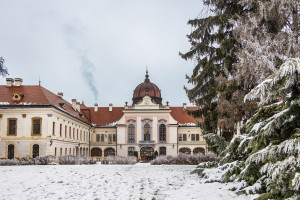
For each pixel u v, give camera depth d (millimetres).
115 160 32625
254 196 7441
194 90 18812
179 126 61938
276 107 8164
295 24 13234
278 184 6488
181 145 60906
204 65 18969
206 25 17547
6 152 39281
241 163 9664
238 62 15445
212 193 8547
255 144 7828
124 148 60219
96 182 12172
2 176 13938
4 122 39875
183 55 19328
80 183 11898
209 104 18266
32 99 41000
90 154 62844
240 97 14680
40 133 39500
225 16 16703
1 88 43250
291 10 13484
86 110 67312
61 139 44094
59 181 12391
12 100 40750
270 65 12867
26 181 12430
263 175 8234
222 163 11828
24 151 39188
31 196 9469
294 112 6789
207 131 18859
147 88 67875
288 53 12992
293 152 6344
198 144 60875
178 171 17656
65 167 20094
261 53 13477
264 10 13625
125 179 13258
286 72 6219
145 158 57125
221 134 18406
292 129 7117
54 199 8953
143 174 15672
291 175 6254
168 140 60031
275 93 6812
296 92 6656
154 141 59438
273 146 6848
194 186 10156
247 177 8594
